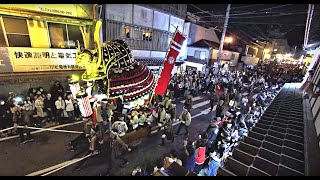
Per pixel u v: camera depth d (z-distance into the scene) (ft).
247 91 71.20
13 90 33.73
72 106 36.68
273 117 25.91
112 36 52.85
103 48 23.52
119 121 27.25
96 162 25.88
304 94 39.14
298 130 21.02
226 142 26.55
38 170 23.36
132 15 55.93
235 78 71.46
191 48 88.74
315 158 14.38
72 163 25.22
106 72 22.65
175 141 33.35
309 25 23.20
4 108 31.55
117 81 22.75
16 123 28.58
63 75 39.73
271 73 96.07
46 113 35.04
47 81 37.60
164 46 69.92
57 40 39.01
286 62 171.63
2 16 31.68
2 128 30.78
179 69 83.41
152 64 60.85
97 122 28.68
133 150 29.30
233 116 32.24
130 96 23.65
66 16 38.14
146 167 25.89
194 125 40.37
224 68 92.48
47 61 37.78
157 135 34.50
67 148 28.30
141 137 31.65
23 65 34.96
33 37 35.73
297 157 15.67
